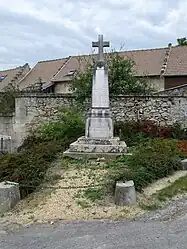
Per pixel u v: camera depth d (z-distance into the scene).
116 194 6.98
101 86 11.62
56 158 10.74
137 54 30.94
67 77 30.92
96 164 9.86
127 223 6.09
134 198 6.99
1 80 38.84
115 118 16.58
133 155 9.96
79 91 17.20
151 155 9.77
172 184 8.18
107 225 6.02
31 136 16.28
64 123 15.30
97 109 11.63
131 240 5.33
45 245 5.28
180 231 5.63
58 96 17.11
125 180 7.50
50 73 34.41
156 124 16.12
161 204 7.00
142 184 7.80
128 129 15.09
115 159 10.29
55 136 14.79
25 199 7.45
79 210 6.71
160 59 29.17
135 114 16.45
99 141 11.05
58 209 6.79
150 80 27.44
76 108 16.83
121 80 18.14
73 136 14.49
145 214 6.51
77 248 5.11
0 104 19.11
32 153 10.91
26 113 17.36
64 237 5.56
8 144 17.48
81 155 10.66
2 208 6.94
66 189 7.74
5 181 7.57
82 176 8.70
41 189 7.83
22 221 6.37
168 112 16.11
